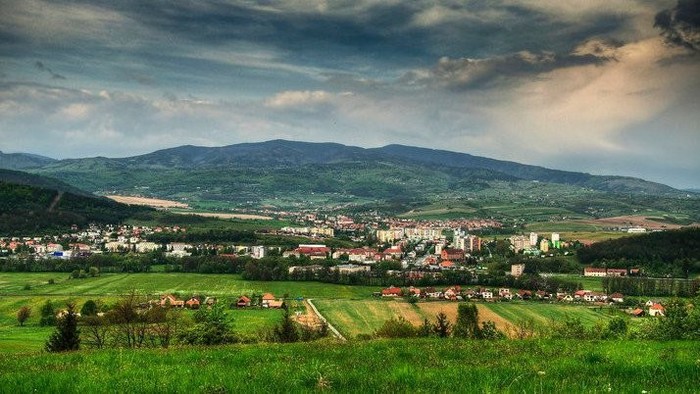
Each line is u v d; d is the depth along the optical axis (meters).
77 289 182.25
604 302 173.88
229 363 21.28
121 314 59.31
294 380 15.54
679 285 187.38
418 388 14.23
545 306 162.38
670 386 14.08
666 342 28.61
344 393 14.10
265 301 157.88
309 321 131.12
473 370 16.81
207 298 163.88
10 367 21.97
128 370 18.95
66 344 54.97
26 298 164.12
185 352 25.59
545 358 21.05
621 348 24.34
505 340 30.97
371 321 136.12
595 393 12.94
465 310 85.38
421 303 162.50
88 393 14.69
